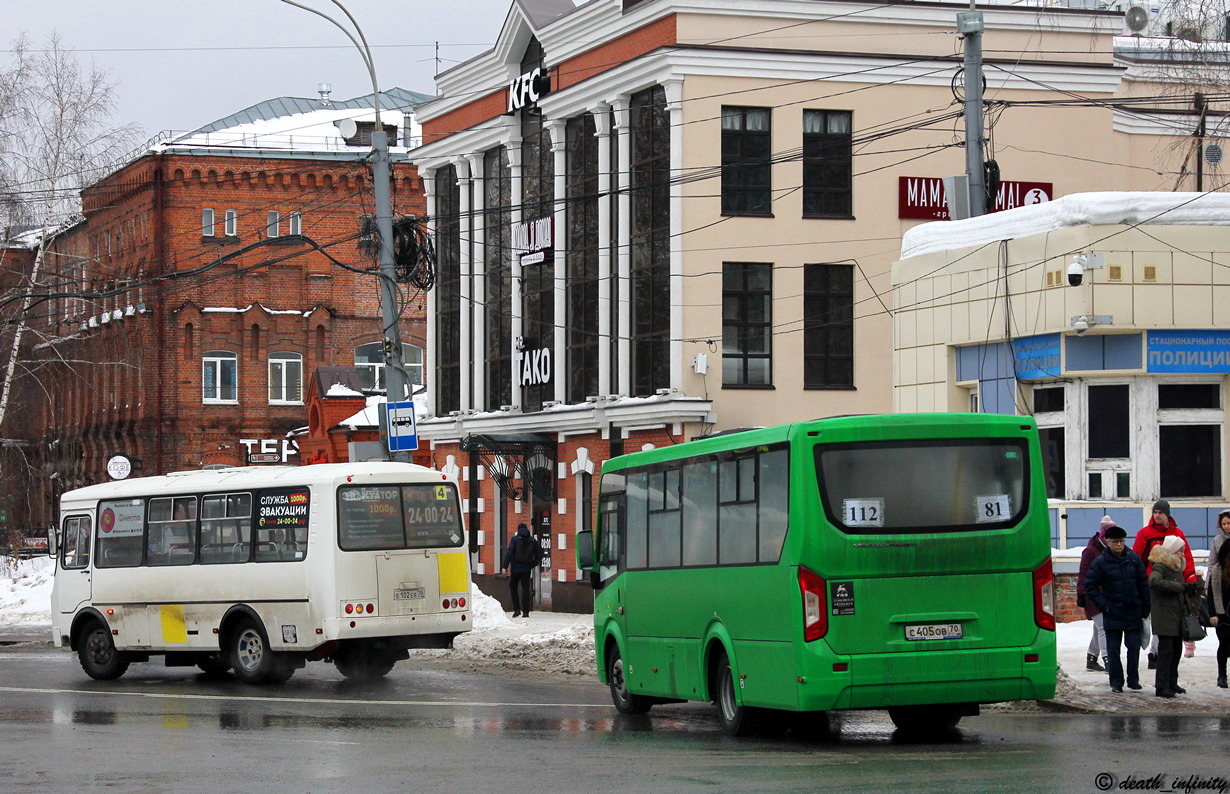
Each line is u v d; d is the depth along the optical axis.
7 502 62.47
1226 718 19.11
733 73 41.47
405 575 27.05
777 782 14.11
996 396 31.48
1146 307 28.95
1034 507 17.09
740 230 41.62
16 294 59.66
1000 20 43.22
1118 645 21.34
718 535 18.89
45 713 22.52
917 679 16.62
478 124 51.06
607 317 44.34
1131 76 46.00
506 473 49.25
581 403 45.47
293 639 26.72
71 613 30.16
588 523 45.62
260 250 76.31
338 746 17.80
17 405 70.88
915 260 33.84
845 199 42.38
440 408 55.19
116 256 79.50
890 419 17.02
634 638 21.47
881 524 16.77
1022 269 30.58
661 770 15.23
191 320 75.62
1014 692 16.86
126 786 14.94
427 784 14.60
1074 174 43.66
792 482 16.91
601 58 44.69
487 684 26.98
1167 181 45.09
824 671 16.48
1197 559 29.05
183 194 75.19
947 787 13.47
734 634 18.31
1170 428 29.44
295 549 26.84
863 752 16.47
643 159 43.00
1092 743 16.58
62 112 60.00
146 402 75.56
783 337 41.81
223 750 17.61
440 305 55.03
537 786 14.32
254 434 76.31
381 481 27.11
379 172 33.19
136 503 29.48
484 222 51.75
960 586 16.84
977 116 29.33
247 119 81.19
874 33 42.59
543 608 47.47
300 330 77.06
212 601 27.92
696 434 41.12
